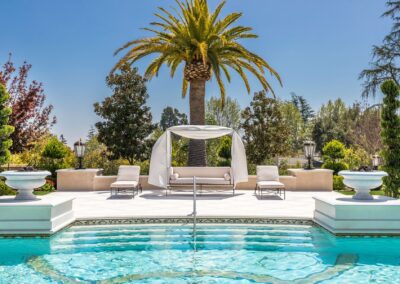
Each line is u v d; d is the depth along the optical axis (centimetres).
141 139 1919
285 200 1113
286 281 480
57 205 726
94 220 806
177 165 1852
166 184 1231
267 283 473
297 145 4372
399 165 945
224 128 1256
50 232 695
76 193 1298
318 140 4450
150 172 1238
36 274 507
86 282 478
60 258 577
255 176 1431
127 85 1908
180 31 1580
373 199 748
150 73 1730
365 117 2655
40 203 702
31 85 1716
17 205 695
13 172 729
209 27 1555
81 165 1434
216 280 485
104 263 554
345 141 4059
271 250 620
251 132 2256
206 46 1466
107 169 1761
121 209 935
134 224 803
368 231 701
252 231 745
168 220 821
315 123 4612
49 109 1766
